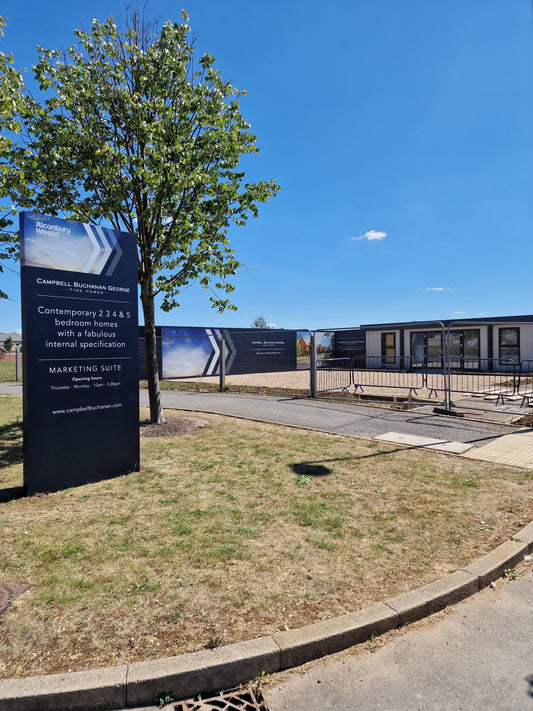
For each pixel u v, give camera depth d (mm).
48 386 5207
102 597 3018
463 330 24719
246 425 9164
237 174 8586
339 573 3338
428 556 3613
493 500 4867
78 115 7645
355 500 4859
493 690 2338
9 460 6676
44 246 5164
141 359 21703
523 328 22641
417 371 23578
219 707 2270
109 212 7973
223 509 4594
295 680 2436
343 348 30656
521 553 3717
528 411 10664
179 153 7707
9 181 7145
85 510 4590
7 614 2832
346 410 11086
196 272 8984
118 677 2293
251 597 3020
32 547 3734
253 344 26250
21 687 2230
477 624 2906
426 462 6359
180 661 2398
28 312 5035
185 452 6957
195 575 3299
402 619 2869
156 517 4391
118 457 5793
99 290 5676
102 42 7891
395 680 2420
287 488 5246
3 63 6137
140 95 7793
